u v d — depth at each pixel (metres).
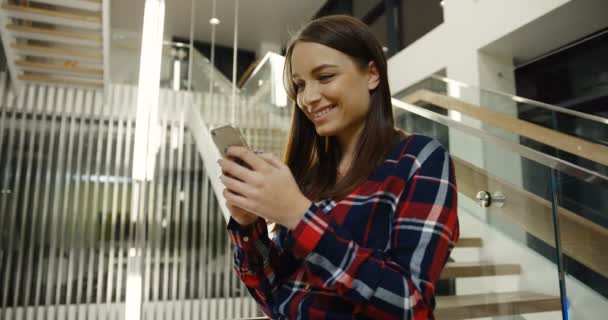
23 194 5.77
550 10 3.94
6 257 5.56
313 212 0.52
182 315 5.90
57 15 4.75
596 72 4.26
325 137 0.85
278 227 0.81
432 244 0.54
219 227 6.37
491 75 4.87
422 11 6.54
